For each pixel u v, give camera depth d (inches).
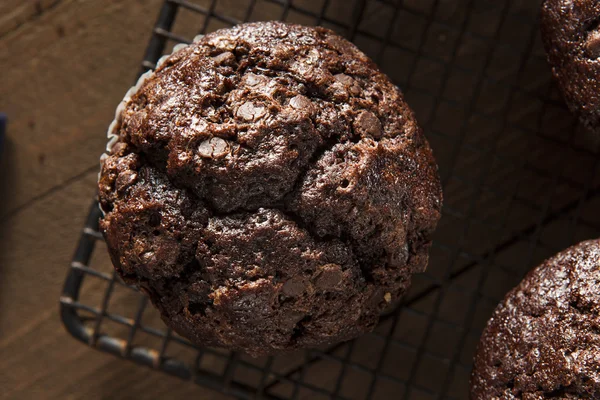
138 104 11.9
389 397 14.2
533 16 13.9
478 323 14.1
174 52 12.3
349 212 11.3
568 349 11.8
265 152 11.2
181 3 13.3
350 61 11.9
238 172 11.2
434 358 13.4
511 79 14.0
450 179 14.1
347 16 14.1
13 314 14.5
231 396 13.8
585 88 12.5
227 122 11.3
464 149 14.1
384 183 11.5
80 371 14.4
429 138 14.1
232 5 14.2
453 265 14.1
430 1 14.0
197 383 13.3
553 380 11.8
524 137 14.0
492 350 12.3
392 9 14.1
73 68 14.4
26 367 14.5
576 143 14.0
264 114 11.3
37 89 14.5
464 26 13.4
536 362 11.9
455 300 14.1
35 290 14.5
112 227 11.6
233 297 11.3
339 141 11.4
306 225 11.4
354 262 11.6
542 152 14.0
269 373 13.4
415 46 14.1
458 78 14.1
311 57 11.7
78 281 13.4
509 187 14.0
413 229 11.8
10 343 14.5
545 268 12.4
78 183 14.5
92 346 13.3
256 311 11.4
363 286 11.8
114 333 14.3
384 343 14.2
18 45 14.5
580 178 14.0
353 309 11.8
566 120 13.9
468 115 13.3
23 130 14.6
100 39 14.4
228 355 14.2
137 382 14.4
